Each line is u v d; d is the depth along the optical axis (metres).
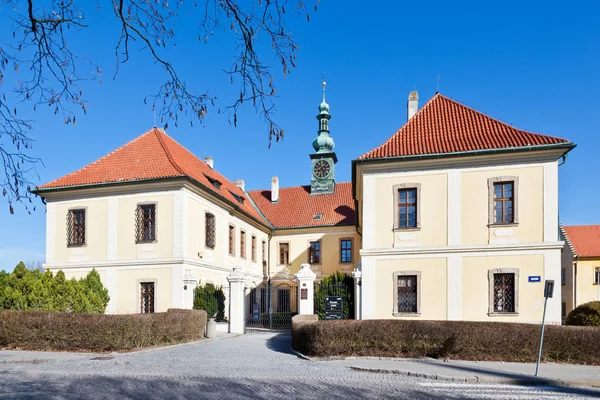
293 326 16.73
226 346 17.19
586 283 38.50
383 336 13.76
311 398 8.66
